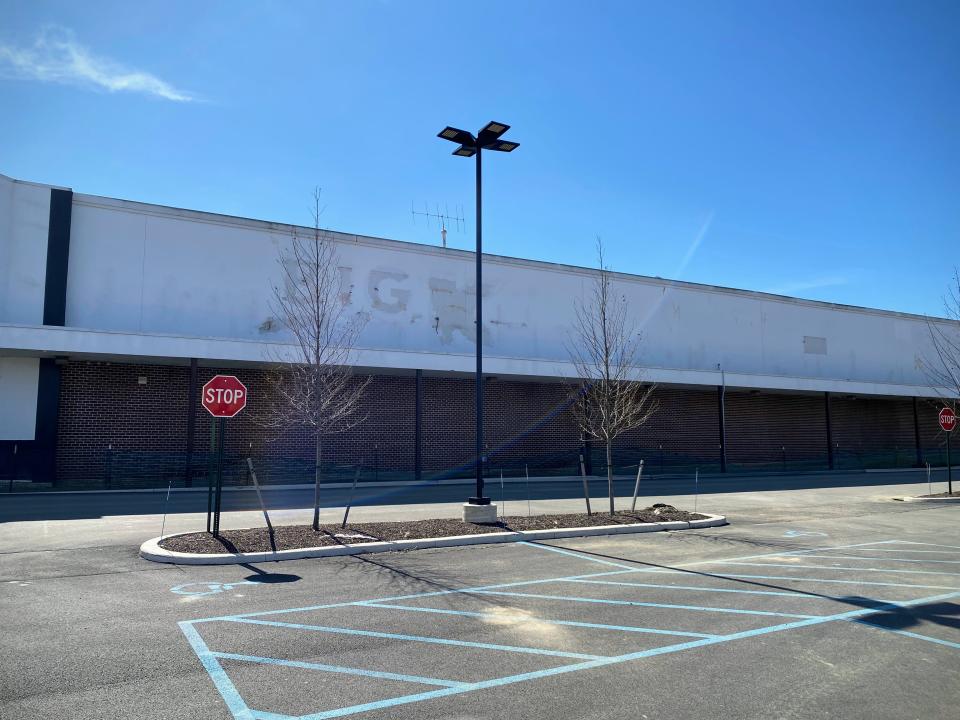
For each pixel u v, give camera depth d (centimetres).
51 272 2198
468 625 688
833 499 2127
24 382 2153
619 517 1475
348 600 779
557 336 3058
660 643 639
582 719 469
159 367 2334
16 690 504
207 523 1276
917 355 4303
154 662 567
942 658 605
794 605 786
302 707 482
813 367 3850
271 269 2505
